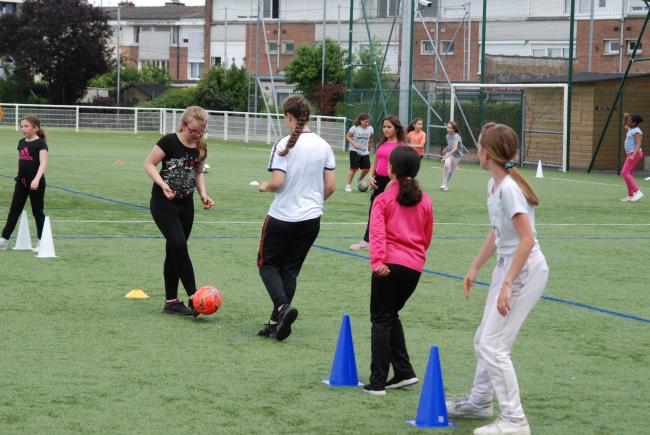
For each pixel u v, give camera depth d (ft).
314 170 23.62
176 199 26.04
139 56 281.95
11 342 22.47
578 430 17.28
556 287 32.30
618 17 174.81
